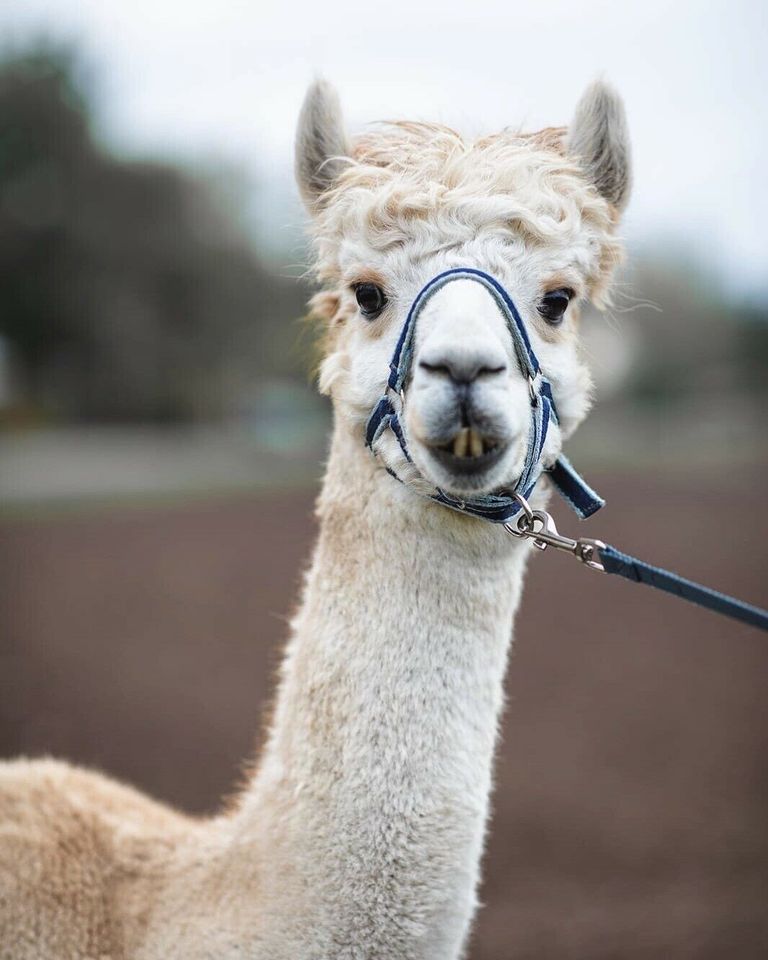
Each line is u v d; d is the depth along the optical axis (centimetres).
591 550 332
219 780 860
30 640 1305
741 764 938
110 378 5109
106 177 5028
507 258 338
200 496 2945
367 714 317
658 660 1290
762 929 670
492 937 656
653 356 6644
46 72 4912
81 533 2216
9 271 4859
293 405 5359
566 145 387
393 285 342
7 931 350
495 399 306
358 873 308
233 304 5291
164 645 1292
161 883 347
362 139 390
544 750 968
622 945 646
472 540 328
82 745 934
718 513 2567
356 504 341
